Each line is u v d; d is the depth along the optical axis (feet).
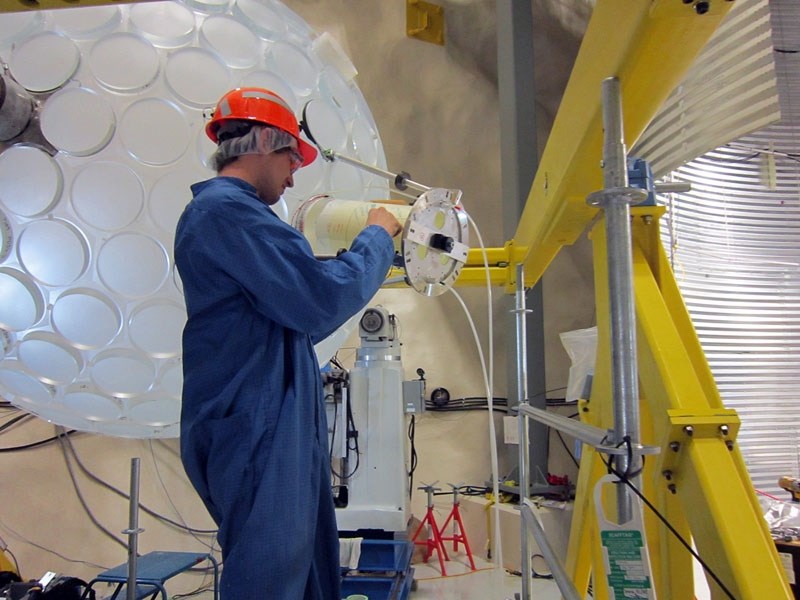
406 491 9.21
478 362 11.97
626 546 2.32
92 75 3.39
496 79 13.08
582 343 7.79
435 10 12.80
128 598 4.97
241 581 2.93
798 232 10.00
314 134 4.12
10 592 6.88
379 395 8.97
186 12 3.71
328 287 3.19
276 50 4.05
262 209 3.28
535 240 4.58
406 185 4.27
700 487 2.67
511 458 11.64
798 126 10.00
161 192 3.52
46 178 3.29
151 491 9.43
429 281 4.04
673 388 2.96
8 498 8.49
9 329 3.53
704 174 9.86
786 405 9.64
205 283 3.23
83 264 3.35
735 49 7.45
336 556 3.83
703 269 9.63
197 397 3.28
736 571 2.40
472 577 9.32
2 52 3.43
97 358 3.59
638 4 2.01
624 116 2.77
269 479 3.08
